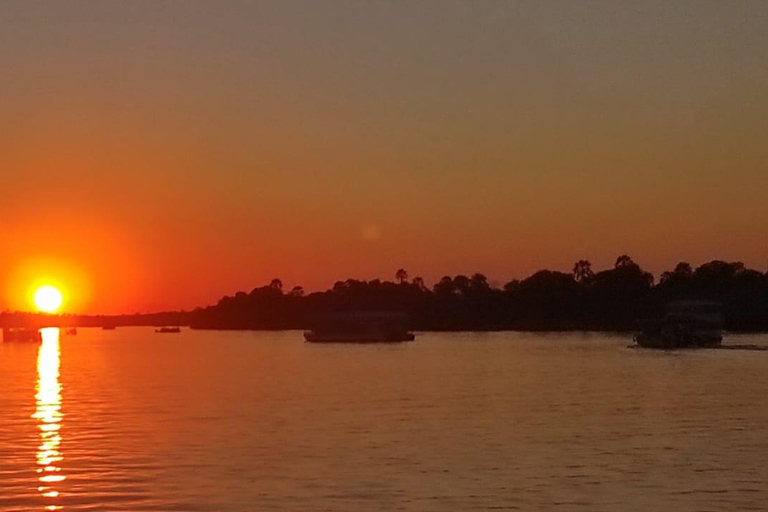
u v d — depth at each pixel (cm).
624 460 4016
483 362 12319
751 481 3556
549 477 3644
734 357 12519
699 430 4988
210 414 5900
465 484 3519
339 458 4097
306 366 11950
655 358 12444
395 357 14100
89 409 6284
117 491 3419
